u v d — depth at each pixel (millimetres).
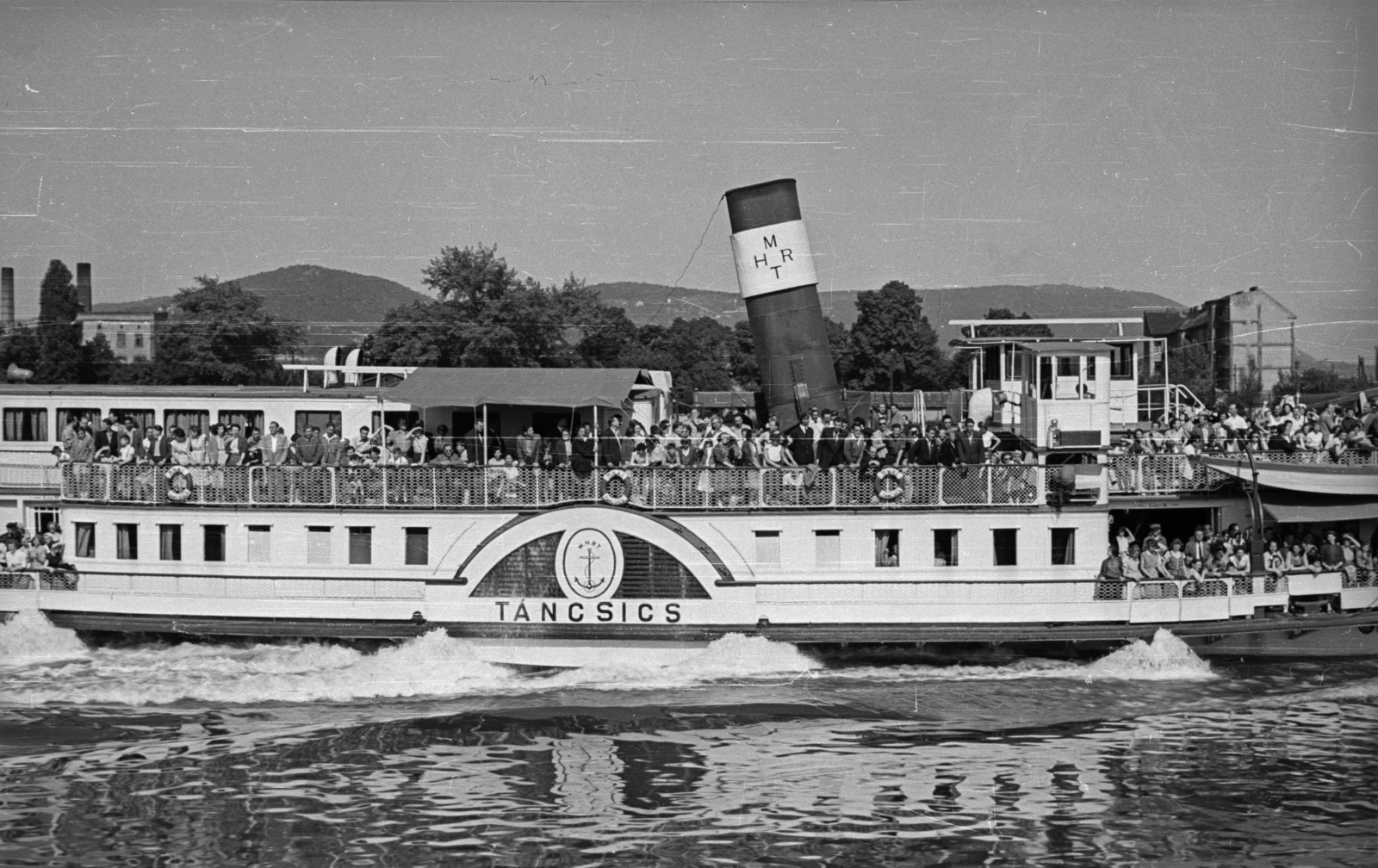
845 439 30859
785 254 34969
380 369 35719
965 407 39312
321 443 31797
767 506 30344
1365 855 21156
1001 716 27703
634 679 29797
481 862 20922
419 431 32500
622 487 30359
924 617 30141
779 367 35156
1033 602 30109
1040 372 32938
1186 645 30516
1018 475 30453
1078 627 30172
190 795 23500
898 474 30281
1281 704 28406
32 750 25562
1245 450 32156
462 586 30406
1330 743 26000
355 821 22391
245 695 28875
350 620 30656
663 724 27125
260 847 21422
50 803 23078
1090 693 29188
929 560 30469
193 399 34625
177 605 31219
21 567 32031
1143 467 31672
